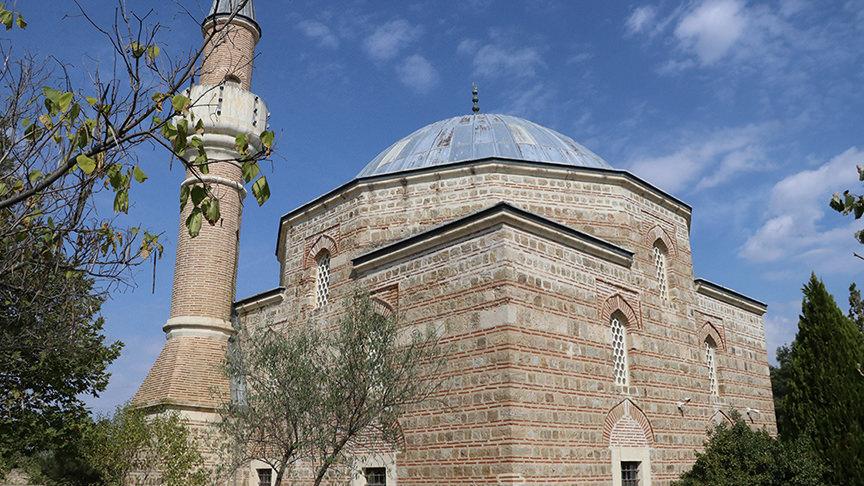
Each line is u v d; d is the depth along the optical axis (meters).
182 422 22.81
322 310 22.98
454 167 22.11
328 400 15.19
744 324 28.70
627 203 22.48
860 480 19.39
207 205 7.00
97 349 17.89
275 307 25.45
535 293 17.45
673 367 21.69
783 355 49.22
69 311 10.27
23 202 8.22
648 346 20.84
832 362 21.22
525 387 16.39
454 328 17.70
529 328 16.97
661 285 23.33
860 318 36.81
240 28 30.55
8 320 9.63
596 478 17.62
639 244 22.22
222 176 28.17
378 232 22.36
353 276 21.83
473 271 17.67
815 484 19.03
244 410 17.09
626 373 20.06
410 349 16.59
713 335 26.53
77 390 21.50
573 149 25.45
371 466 18.81
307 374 15.48
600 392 18.55
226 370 18.22
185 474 21.30
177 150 6.96
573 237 18.88
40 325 10.13
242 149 7.31
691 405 21.88
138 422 22.28
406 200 22.52
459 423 16.89
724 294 27.28
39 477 29.94
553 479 16.44
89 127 6.86
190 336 25.91
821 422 20.78
